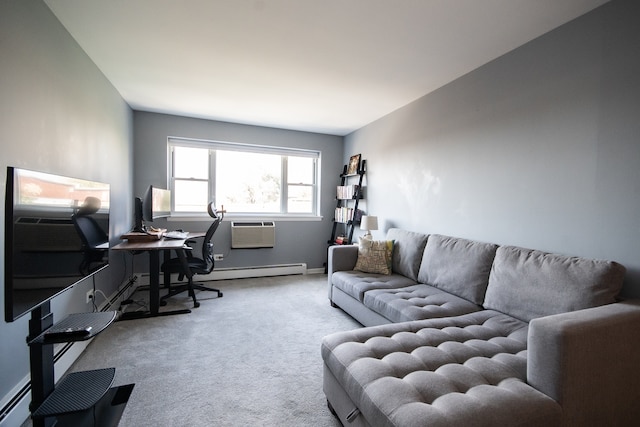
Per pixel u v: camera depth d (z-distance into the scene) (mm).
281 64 2561
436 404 1062
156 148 4012
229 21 1959
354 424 1280
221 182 4488
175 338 2445
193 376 1914
